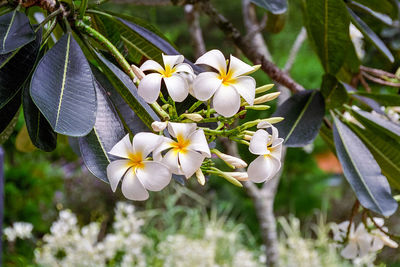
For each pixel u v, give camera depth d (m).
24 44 1.16
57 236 4.20
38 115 1.18
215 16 1.97
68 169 6.24
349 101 1.75
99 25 1.46
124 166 1.04
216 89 1.05
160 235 5.01
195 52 2.62
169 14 9.34
